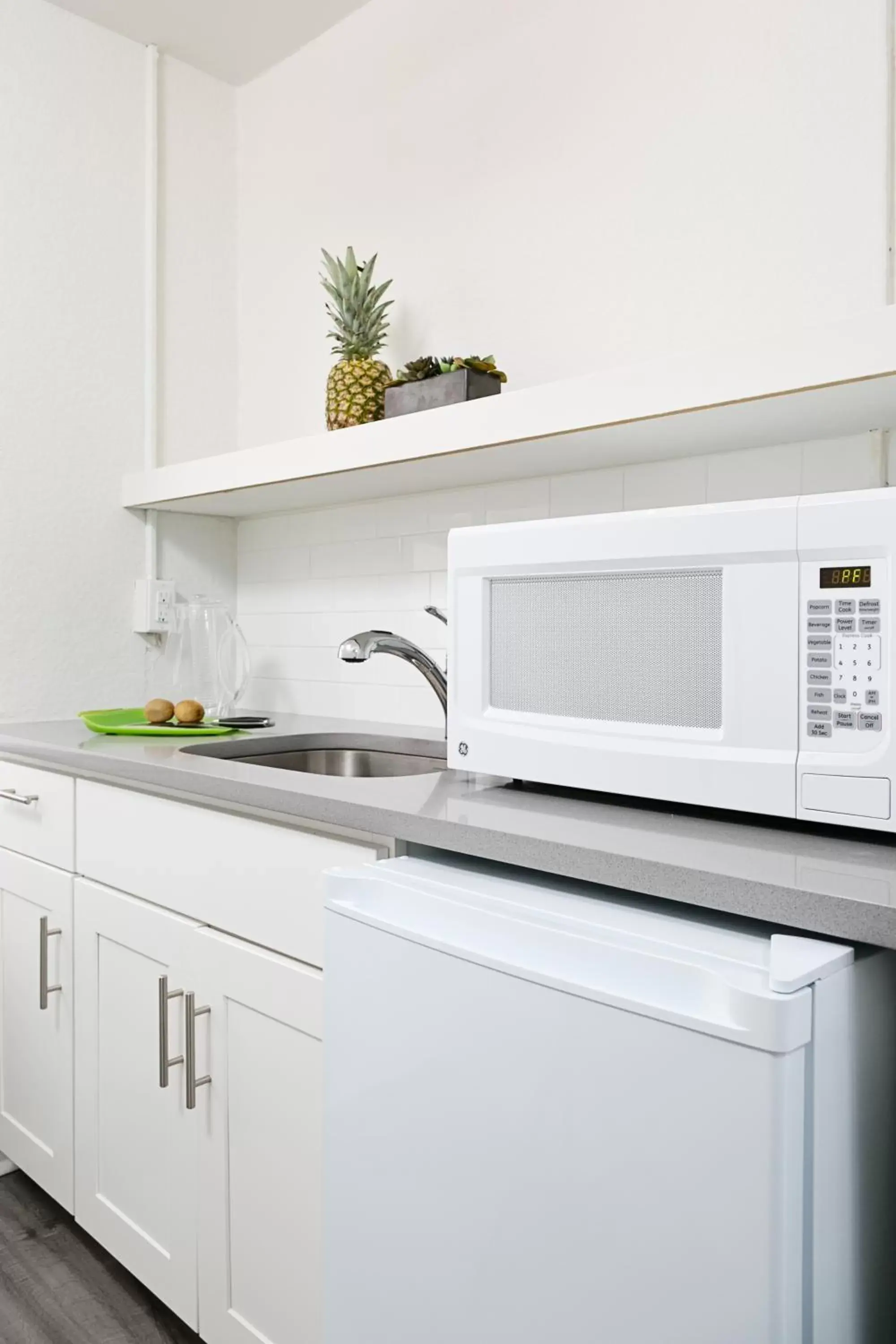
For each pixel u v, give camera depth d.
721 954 0.77
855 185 1.32
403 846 1.09
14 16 1.96
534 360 1.71
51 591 2.04
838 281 1.34
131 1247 1.45
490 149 1.79
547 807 1.09
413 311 1.92
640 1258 0.74
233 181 2.34
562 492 1.66
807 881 0.77
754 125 1.42
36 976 1.68
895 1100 0.82
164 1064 1.33
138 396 2.17
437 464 1.57
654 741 1.00
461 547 1.20
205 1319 1.31
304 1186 1.16
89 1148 1.55
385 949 0.95
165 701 1.90
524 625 1.15
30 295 2.00
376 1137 0.96
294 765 1.77
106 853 1.51
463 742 1.20
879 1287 0.82
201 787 1.30
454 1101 0.88
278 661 2.22
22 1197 1.81
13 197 1.97
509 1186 0.83
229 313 2.34
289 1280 1.18
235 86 2.34
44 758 1.64
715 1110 0.70
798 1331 0.69
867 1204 0.79
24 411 1.99
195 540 2.26
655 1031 0.73
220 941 1.29
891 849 0.88
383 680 1.97
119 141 2.13
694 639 0.98
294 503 2.04
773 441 1.37
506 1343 0.84
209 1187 1.30
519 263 1.74
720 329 1.46
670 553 0.99
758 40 1.42
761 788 0.93
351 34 2.05
